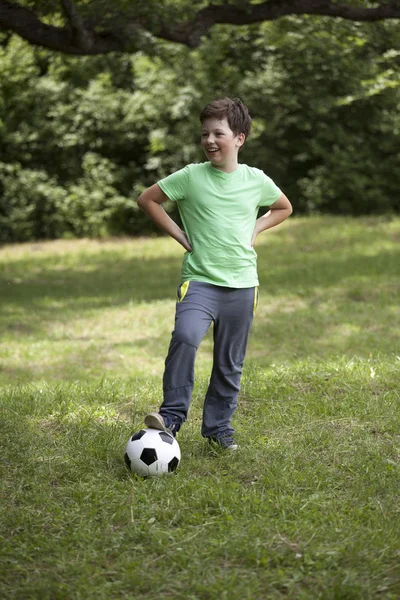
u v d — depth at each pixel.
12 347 9.81
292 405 5.26
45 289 14.88
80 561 3.11
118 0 10.72
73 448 4.41
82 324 11.27
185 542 3.24
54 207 25.17
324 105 22.61
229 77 22.41
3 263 19.56
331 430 4.72
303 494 3.75
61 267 18.67
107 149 26.08
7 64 20.98
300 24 13.79
